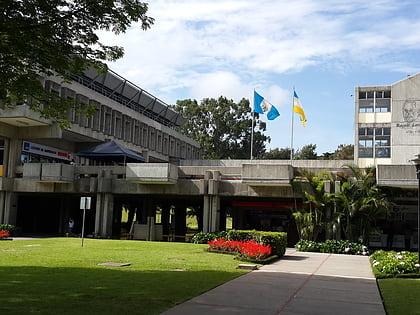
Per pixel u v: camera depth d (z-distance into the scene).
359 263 18.55
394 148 36.56
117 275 12.41
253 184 28.31
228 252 20.31
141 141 50.06
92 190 32.16
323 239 28.62
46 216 44.09
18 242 24.80
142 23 13.41
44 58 12.57
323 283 12.20
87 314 7.53
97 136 41.56
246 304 8.91
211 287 10.73
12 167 35.81
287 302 9.26
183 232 44.44
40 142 38.88
